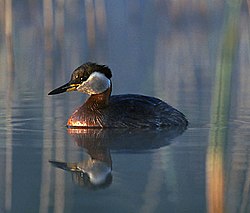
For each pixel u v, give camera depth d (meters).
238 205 9.30
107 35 29.34
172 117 14.32
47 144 12.69
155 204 9.33
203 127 14.19
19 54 25.66
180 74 21.64
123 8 34.88
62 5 26.98
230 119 14.82
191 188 9.99
